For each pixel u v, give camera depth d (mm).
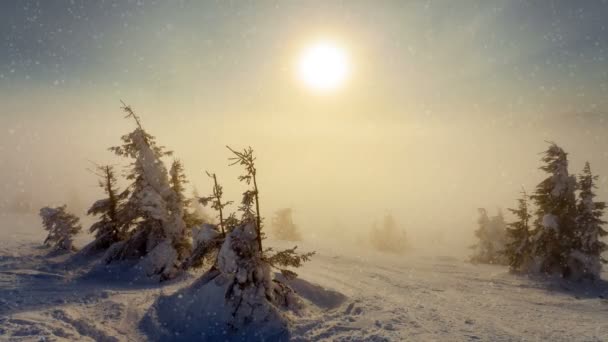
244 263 14078
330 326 14445
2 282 19406
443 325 15000
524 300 22594
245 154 14344
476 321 15844
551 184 31234
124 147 22688
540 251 31359
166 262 21922
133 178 23453
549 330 14727
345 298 18203
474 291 25203
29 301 16359
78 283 20422
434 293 23234
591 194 29953
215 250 16719
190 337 13805
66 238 28203
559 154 30906
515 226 34031
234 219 14773
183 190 24500
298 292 17906
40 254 26766
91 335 13398
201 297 14969
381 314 16156
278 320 13969
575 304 21641
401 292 22719
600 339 13539
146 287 20062
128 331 14148
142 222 24391
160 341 13711
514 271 33156
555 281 29203
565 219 30547
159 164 23156
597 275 29438
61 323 13586
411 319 15633
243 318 13844
